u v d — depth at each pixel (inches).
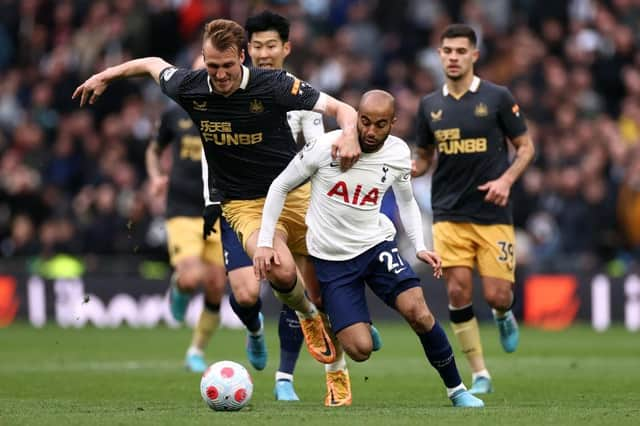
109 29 2460.6
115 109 2379.4
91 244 2110.0
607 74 2425.0
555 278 2052.2
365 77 2367.1
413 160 1212.5
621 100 2437.3
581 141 2209.6
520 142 1161.4
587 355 1537.9
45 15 2573.8
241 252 1074.1
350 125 903.7
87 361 1455.5
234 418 831.1
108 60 2437.3
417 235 959.0
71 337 1824.6
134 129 2276.1
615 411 884.6
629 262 2105.1
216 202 1036.5
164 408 921.5
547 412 874.8
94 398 1045.8
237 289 1063.0
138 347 1660.9
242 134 962.7
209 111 954.1
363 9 2527.1
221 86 922.7
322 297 944.3
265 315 2043.6
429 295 2022.6
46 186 2251.5
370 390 1127.0
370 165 922.1
